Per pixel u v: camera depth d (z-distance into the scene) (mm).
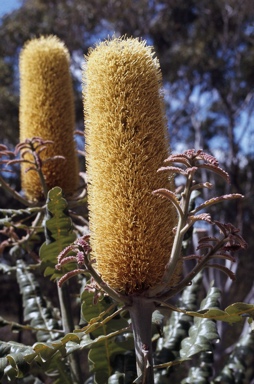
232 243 2447
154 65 2562
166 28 16000
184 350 3008
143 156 2422
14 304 14141
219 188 14945
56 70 4082
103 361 3096
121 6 15672
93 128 2502
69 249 2434
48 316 4023
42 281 11391
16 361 2443
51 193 3281
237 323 2471
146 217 2396
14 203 13344
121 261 2387
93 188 2496
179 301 3982
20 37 15281
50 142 3650
